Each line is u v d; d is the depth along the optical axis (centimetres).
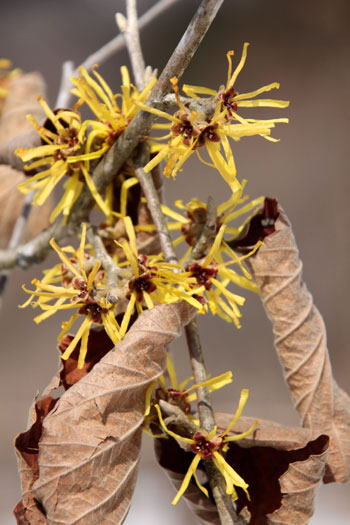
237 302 54
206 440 52
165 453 55
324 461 53
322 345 56
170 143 53
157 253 57
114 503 52
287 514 54
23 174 64
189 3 236
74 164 56
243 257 55
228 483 52
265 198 56
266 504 54
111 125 56
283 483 54
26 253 61
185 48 53
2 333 220
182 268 53
